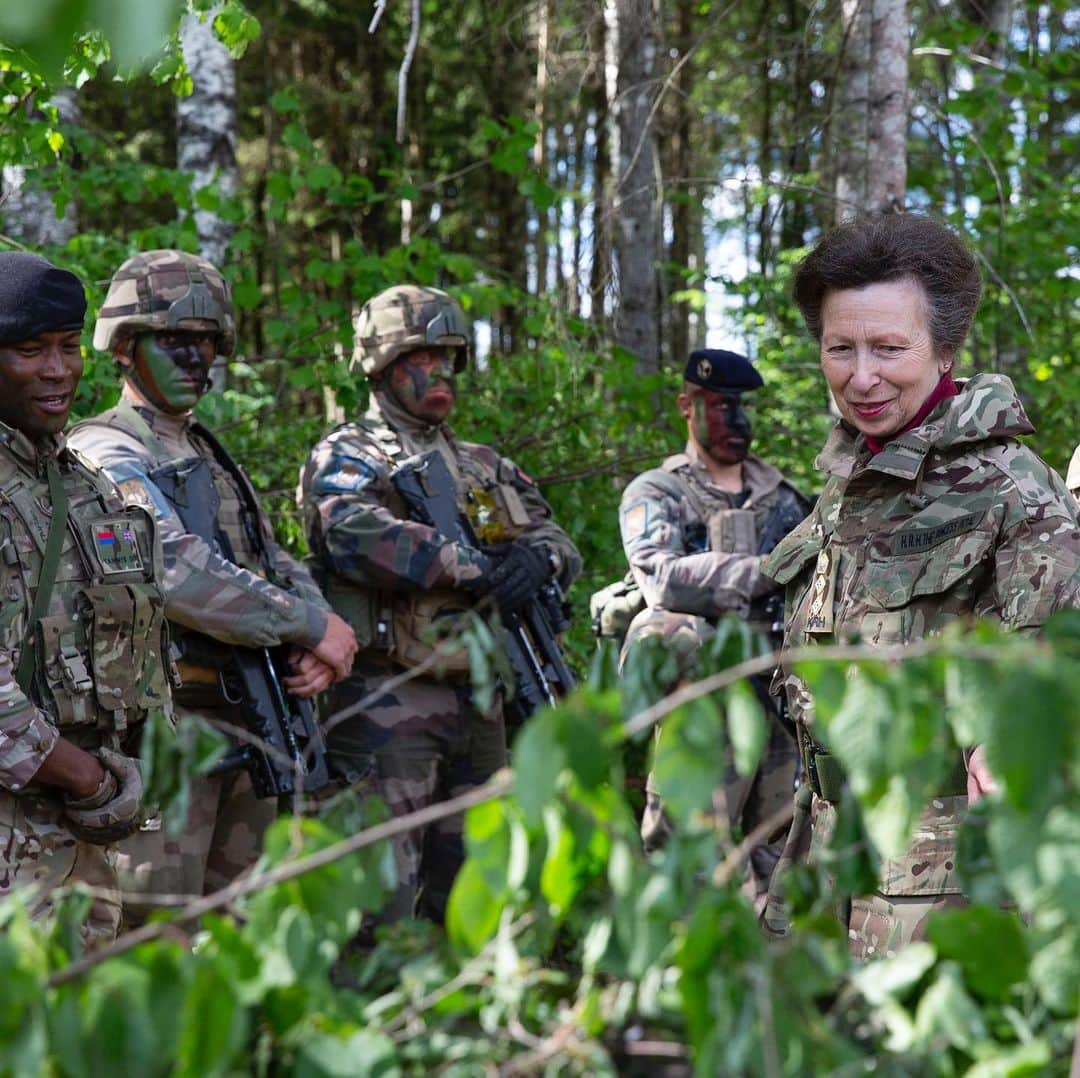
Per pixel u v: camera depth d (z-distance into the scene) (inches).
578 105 503.8
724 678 48.8
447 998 55.4
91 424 150.2
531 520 180.2
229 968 49.6
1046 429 313.0
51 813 109.3
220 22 173.6
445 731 162.9
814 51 296.7
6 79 197.5
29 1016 46.3
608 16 379.2
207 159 326.3
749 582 178.2
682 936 49.5
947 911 52.9
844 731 47.3
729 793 169.0
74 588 112.2
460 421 255.4
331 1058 49.8
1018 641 49.4
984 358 324.5
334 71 666.8
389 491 168.1
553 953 62.2
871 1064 51.8
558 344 267.3
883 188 227.8
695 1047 47.8
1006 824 47.4
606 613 195.2
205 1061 47.1
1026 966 52.2
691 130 535.2
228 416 225.8
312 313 253.3
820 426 290.8
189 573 139.9
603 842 54.2
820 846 96.1
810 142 279.1
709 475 195.5
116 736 113.3
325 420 249.8
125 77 171.9
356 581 160.4
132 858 133.3
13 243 213.6
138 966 48.8
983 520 91.9
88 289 214.4
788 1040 47.1
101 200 263.7
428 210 619.2
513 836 50.6
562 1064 51.9
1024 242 308.2
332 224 514.6
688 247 545.0
